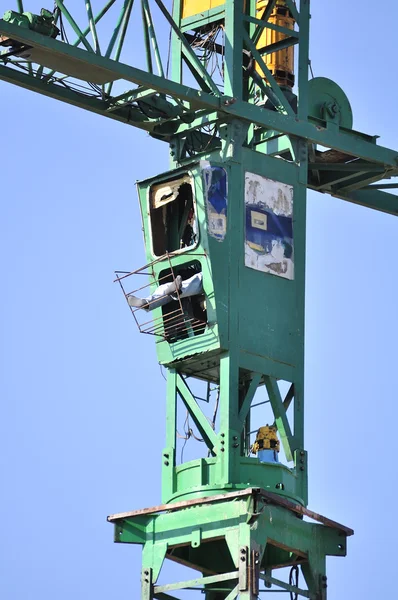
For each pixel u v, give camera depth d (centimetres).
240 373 8338
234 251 8338
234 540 7900
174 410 8319
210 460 8150
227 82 8506
